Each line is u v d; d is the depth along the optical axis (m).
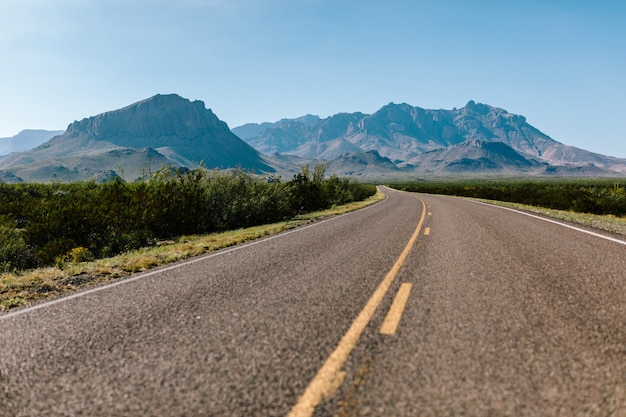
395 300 4.66
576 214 16.70
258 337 3.64
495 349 3.22
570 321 3.82
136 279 6.57
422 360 3.04
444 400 2.49
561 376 2.76
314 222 16.55
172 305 4.85
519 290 4.98
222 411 2.46
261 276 6.32
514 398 2.50
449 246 8.71
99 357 3.38
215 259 8.23
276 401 2.54
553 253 7.51
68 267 8.20
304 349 3.32
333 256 7.93
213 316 4.33
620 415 2.31
